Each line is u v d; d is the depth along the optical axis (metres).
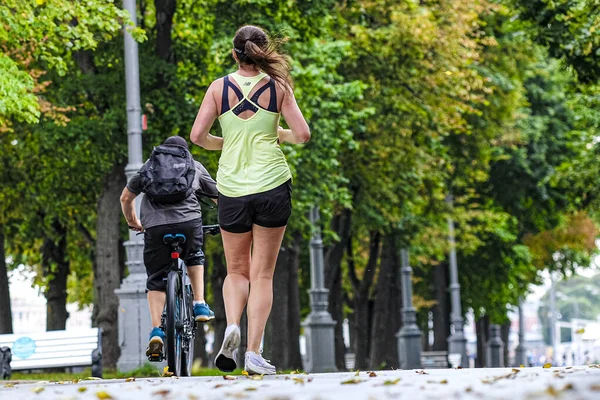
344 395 7.62
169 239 13.95
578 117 46.28
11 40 24.78
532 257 65.62
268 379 10.49
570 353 113.94
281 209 11.08
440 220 55.00
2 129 31.47
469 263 66.12
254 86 11.12
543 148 62.09
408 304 54.69
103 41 33.62
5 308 40.19
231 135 11.09
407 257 54.91
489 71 51.78
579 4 32.94
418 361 54.41
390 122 42.84
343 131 37.81
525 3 33.53
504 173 61.66
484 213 57.38
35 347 21.62
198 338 43.91
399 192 46.19
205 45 34.97
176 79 33.75
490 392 7.45
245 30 11.17
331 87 35.91
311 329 40.38
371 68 41.75
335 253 47.03
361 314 53.50
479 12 46.00
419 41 40.22
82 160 35.66
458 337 64.94
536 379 9.02
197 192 14.53
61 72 25.75
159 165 14.11
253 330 11.18
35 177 38.91
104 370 32.72
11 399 8.46
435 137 44.22
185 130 34.66
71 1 25.42
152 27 35.84
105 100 34.38
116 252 34.59
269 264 11.20
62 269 45.75
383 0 40.59
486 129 53.28
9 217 42.22
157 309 14.23
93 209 40.72
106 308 34.25
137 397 8.29
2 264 40.66
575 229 66.94
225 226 11.12
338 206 45.41
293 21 35.75
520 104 54.31
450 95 43.06
